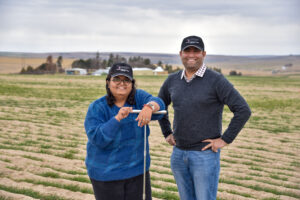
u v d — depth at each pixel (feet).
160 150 33.09
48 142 34.27
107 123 9.53
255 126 52.11
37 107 66.95
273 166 28.53
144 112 9.67
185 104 11.89
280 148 36.65
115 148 9.93
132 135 10.06
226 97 11.46
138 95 10.79
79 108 68.23
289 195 20.57
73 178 21.77
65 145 33.14
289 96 116.06
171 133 13.25
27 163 25.05
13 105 68.28
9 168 23.38
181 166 12.39
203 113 11.73
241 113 11.25
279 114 68.85
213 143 11.72
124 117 9.56
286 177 24.93
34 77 229.66
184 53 11.76
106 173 9.92
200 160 11.76
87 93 110.52
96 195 10.46
